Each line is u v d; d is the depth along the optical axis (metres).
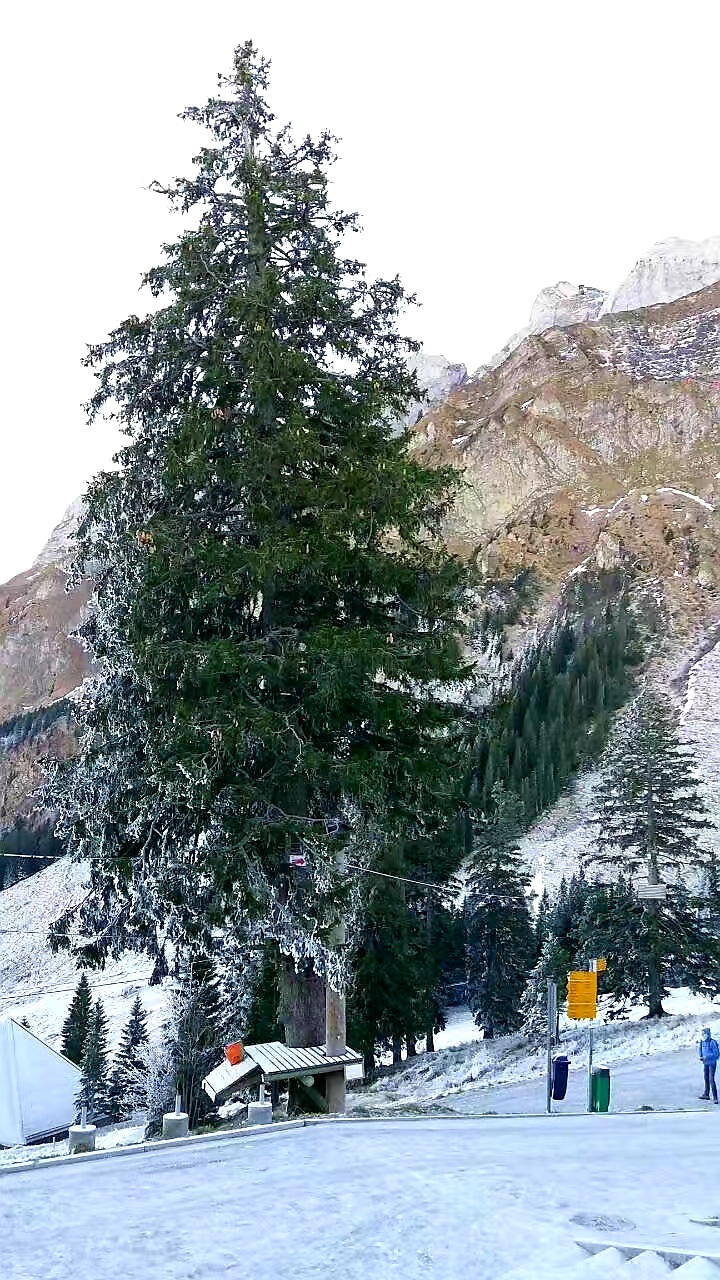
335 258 19.14
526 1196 7.35
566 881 68.50
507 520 176.38
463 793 18.47
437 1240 6.08
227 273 18.73
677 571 129.12
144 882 16.38
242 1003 19.83
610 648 108.19
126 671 16.88
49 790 17.80
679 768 38.41
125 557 17.14
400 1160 9.39
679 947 34.84
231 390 18.45
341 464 17.92
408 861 35.94
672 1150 10.19
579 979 18.30
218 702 16.02
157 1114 19.86
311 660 16.03
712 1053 19.17
